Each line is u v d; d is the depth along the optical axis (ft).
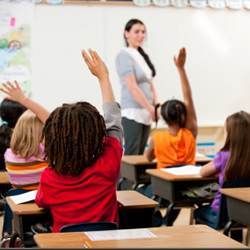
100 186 9.53
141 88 22.57
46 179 9.63
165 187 15.44
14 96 12.30
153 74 22.94
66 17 24.99
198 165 18.17
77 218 9.41
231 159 13.19
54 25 24.91
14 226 11.08
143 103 22.20
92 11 25.18
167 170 15.78
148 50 25.81
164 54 26.00
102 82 10.56
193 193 15.02
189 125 17.53
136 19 23.91
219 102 26.78
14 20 24.47
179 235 7.95
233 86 26.91
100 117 9.54
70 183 9.48
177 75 26.13
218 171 13.83
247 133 13.14
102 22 25.30
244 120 13.21
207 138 26.68
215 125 26.68
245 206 11.59
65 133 9.28
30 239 10.61
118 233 8.03
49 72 24.99
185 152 17.29
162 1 25.76
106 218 9.54
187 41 26.27
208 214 13.74
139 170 18.54
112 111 10.25
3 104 15.87
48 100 25.03
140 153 22.80
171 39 26.05
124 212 10.81
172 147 17.30
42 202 9.71
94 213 9.42
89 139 9.32
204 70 26.55
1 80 24.45
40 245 7.43
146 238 7.75
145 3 25.62
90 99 25.39
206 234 8.04
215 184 15.11
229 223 12.28
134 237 7.80
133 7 25.55
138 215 10.90
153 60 25.91
